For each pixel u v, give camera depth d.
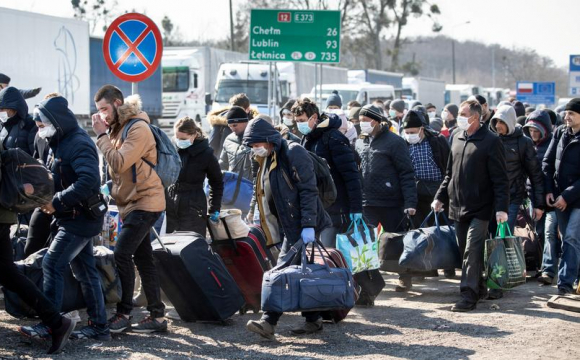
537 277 10.20
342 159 7.89
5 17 24.00
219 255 7.72
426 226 9.35
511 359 6.29
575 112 8.80
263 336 6.79
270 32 21.28
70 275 6.84
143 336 6.89
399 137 9.17
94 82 29.39
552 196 9.21
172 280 7.14
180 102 35.41
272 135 6.82
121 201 6.73
